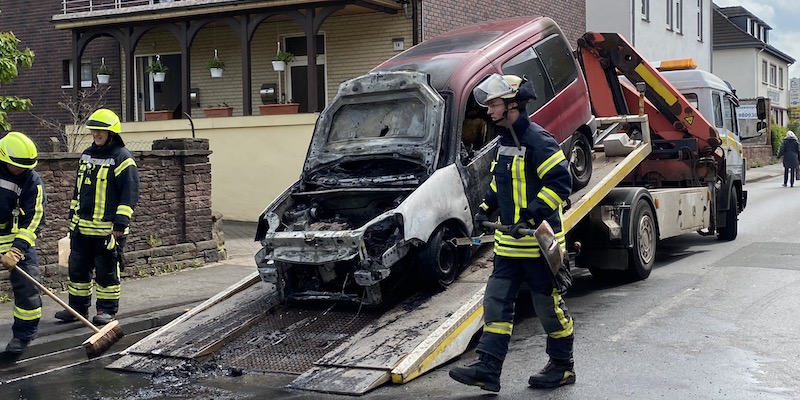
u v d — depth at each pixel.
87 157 8.48
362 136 8.16
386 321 6.99
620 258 9.77
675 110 12.52
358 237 7.00
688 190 11.90
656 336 7.27
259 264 7.70
